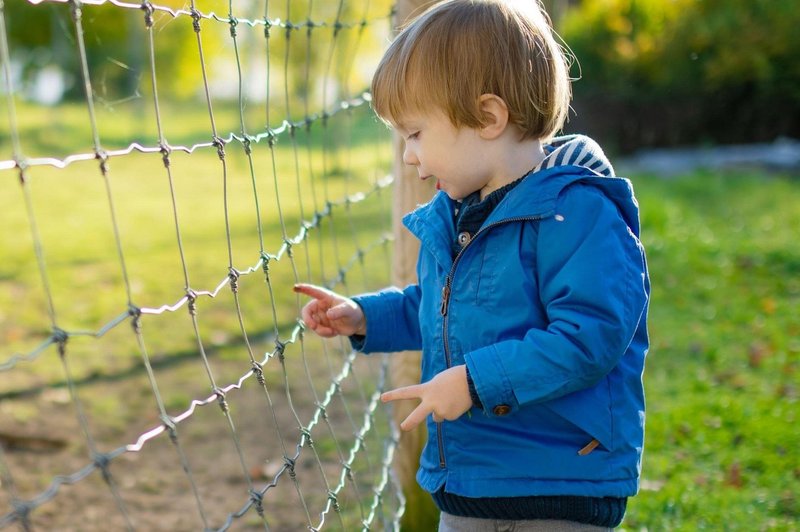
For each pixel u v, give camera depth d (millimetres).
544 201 1694
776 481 3242
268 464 3750
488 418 1772
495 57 1706
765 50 13781
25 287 6723
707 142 14266
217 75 16188
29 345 5406
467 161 1755
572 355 1596
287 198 11219
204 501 3455
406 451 2965
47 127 19422
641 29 14469
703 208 9516
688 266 6824
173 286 6781
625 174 12234
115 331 5660
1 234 8812
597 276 1633
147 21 1465
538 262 1706
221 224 9523
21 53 26547
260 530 3168
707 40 13977
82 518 3309
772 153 13109
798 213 8930
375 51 16312
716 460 3443
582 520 1744
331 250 7707
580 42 14484
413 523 2982
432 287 1909
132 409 4402
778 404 3984
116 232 1322
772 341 4930
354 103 2807
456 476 1803
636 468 1775
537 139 1816
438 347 1844
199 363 5082
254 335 5602
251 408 4395
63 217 9883
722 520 2955
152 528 3236
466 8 1747
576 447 1739
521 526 1774
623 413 1763
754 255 7023
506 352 1616
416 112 1752
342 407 4367
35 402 4457
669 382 4375
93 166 14617
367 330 2109
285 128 2107
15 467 3746
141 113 19375
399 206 2846
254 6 14172
